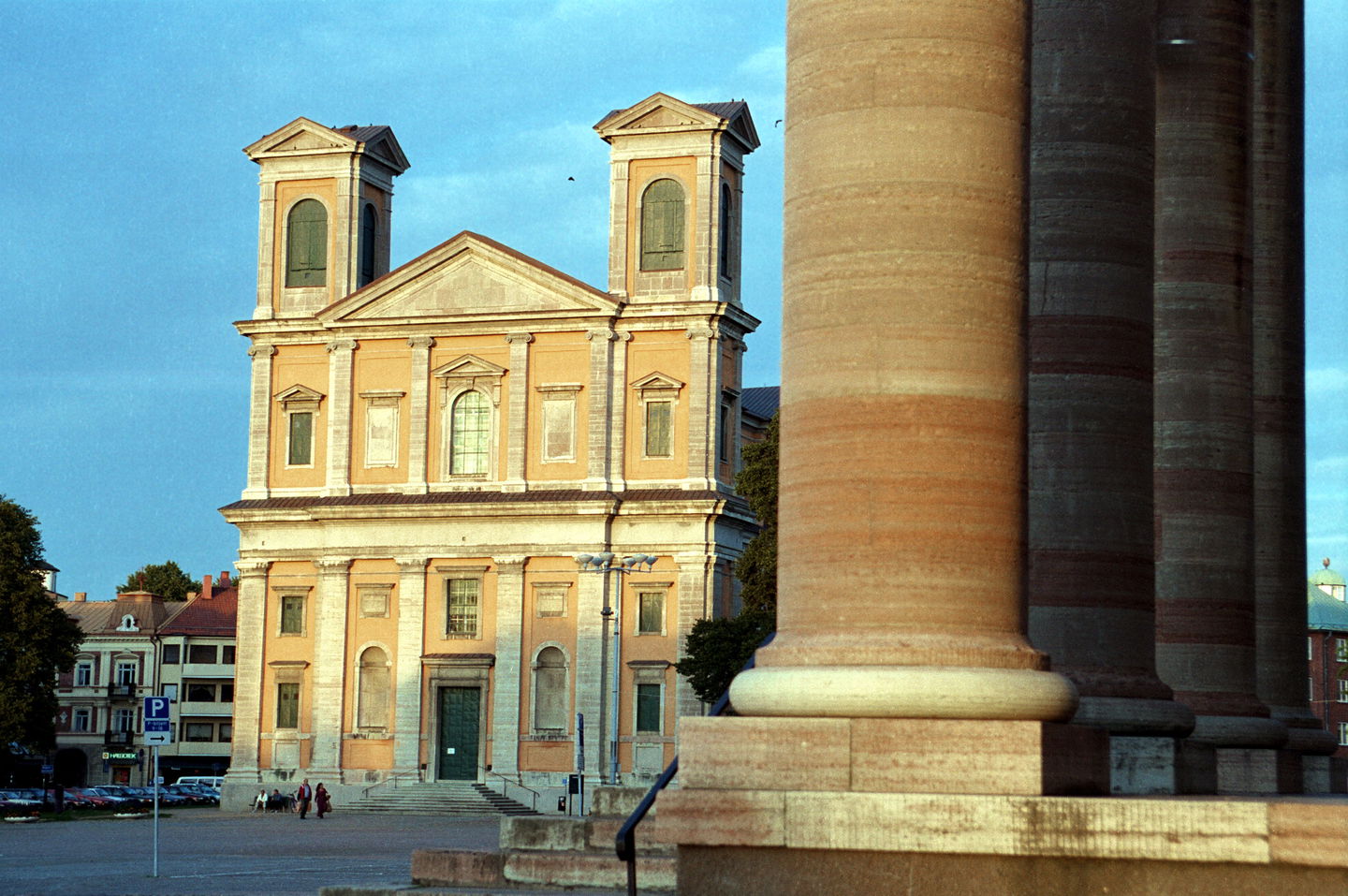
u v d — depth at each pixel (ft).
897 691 32.89
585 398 250.78
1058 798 32.04
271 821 228.84
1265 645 69.51
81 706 453.58
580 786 213.05
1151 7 46.96
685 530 245.86
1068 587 44.68
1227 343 57.98
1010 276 35.14
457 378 256.11
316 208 267.39
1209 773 46.70
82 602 476.13
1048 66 45.88
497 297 254.68
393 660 254.68
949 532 33.94
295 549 261.03
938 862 32.53
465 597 253.85
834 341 34.81
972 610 33.94
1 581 282.36
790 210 36.32
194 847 153.48
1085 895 31.83
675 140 251.39
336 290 265.34
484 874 50.98
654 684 244.83
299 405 263.08
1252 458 58.39
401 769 251.60
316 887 92.58
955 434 34.17
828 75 35.58
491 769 248.11
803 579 34.78
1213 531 57.26
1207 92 58.29
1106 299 45.21
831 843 32.91
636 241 252.62
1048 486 45.03
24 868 119.75
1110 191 45.44
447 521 253.44
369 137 268.21
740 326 254.27
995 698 32.86
